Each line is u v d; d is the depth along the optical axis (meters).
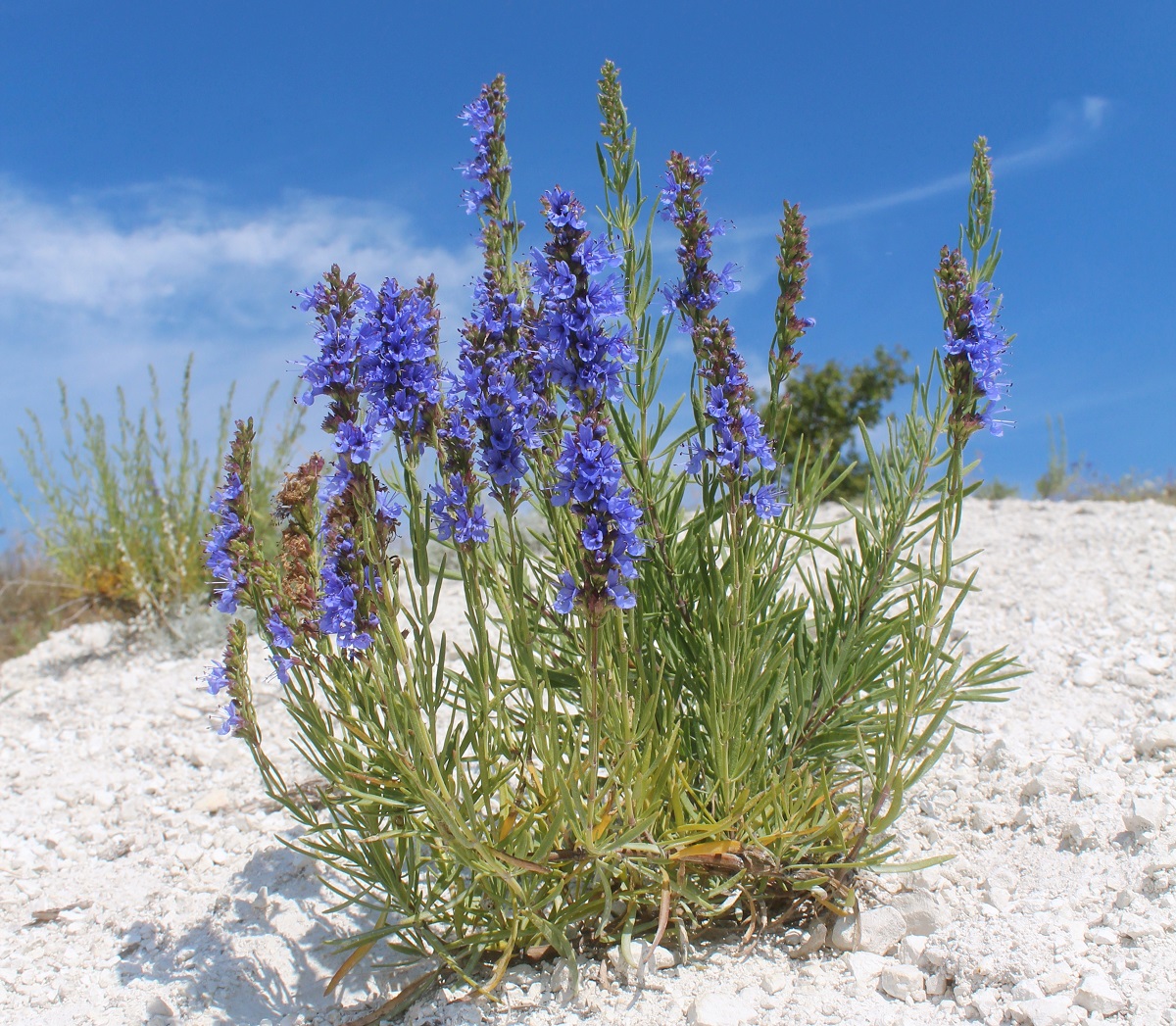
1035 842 0.58
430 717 0.48
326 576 0.47
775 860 0.52
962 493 0.49
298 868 0.69
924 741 0.51
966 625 0.99
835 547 0.59
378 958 0.59
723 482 0.51
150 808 0.80
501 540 0.54
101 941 0.63
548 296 0.44
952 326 0.48
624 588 0.44
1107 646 0.89
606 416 0.52
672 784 0.52
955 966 0.47
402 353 0.43
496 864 0.48
